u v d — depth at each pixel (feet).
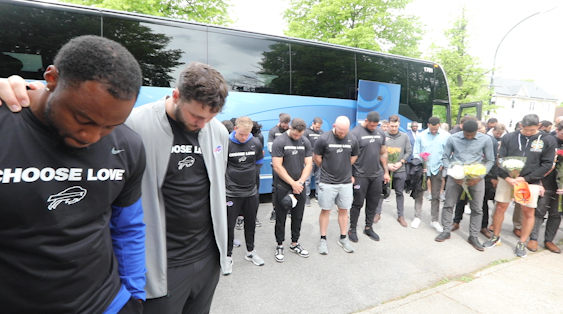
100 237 3.32
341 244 13.87
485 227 16.07
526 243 14.48
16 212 2.60
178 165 4.83
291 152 11.89
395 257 12.98
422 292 10.09
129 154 3.57
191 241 5.12
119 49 2.63
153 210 4.71
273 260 12.44
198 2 33.91
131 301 3.90
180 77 4.30
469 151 14.17
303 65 20.90
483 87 60.23
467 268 12.11
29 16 13.55
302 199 12.51
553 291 10.27
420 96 25.95
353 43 41.73
